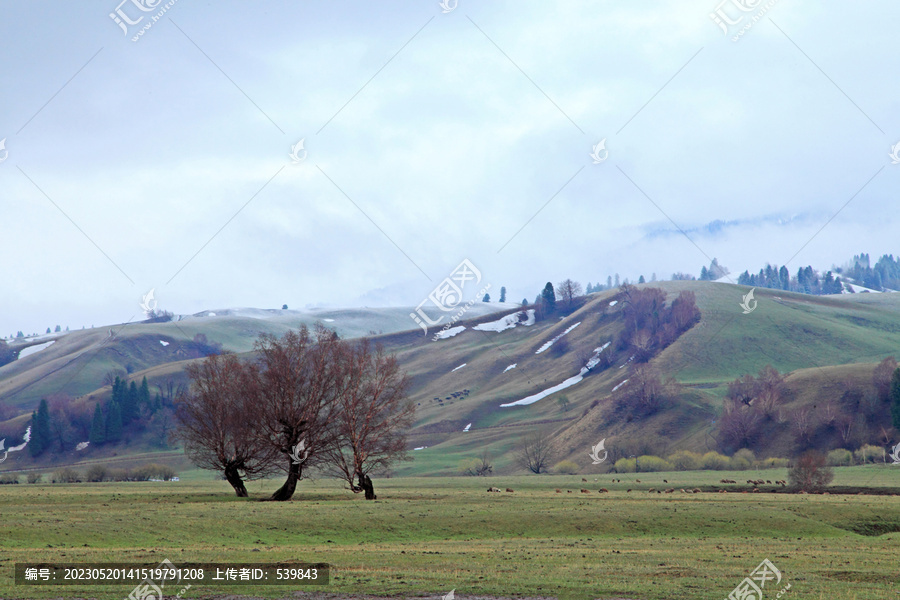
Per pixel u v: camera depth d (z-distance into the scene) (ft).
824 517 188.96
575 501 218.18
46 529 135.23
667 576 105.29
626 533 163.63
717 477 420.36
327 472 241.55
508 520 170.60
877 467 433.48
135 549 124.67
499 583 97.91
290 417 234.38
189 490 302.04
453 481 417.90
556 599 89.66
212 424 250.78
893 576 107.14
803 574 108.68
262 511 174.29
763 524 174.70
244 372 258.57
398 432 243.60
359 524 160.86
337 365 243.60
